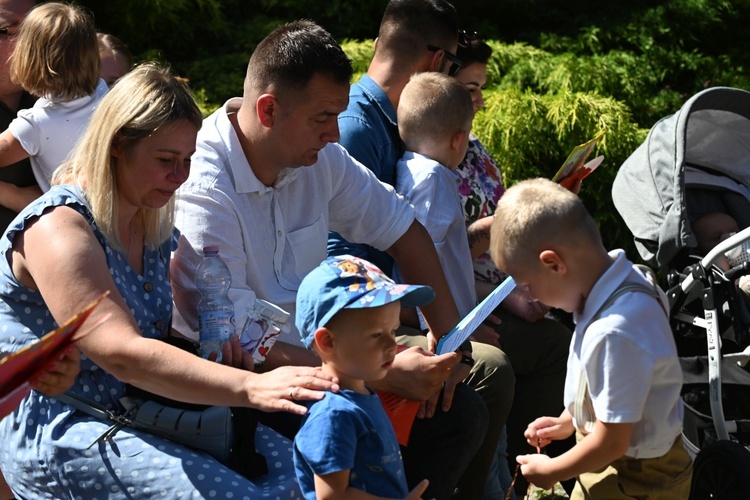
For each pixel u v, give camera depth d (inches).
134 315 133.3
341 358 121.4
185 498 121.9
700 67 344.8
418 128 183.6
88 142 130.1
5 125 199.5
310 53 143.7
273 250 153.3
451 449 152.1
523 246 128.0
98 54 186.5
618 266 128.0
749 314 172.1
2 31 193.3
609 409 124.3
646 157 203.8
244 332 140.0
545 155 288.2
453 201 181.9
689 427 178.7
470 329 144.6
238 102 156.8
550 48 342.6
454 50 203.3
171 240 142.0
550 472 133.0
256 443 134.5
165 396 123.3
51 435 127.7
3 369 96.0
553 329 189.8
